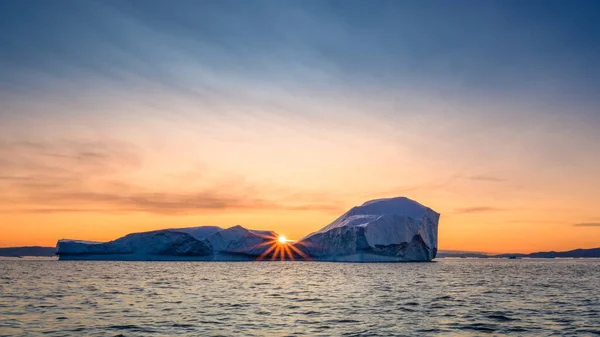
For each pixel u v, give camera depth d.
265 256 180.50
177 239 167.88
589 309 40.56
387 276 89.19
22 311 37.59
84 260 184.00
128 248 169.88
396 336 28.33
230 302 44.41
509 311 39.00
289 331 29.52
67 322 32.31
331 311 38.38
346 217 175.38
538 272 116.88
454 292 56.19
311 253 169.12
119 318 34.09
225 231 179.38
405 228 156.62
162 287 61.72
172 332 28.97
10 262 179.00
